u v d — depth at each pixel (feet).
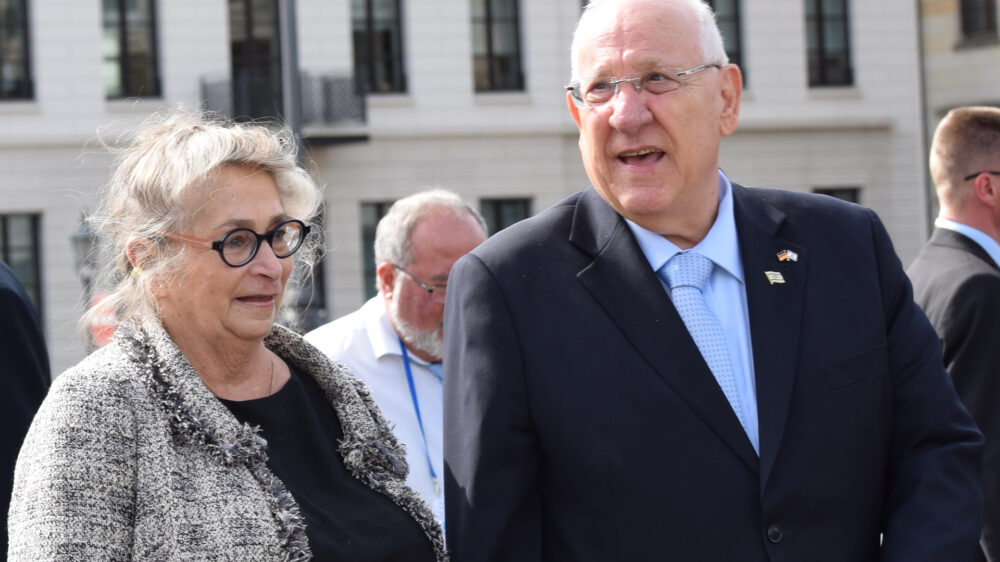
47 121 69.72
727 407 9.48
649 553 9.32
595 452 9.46
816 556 9.41
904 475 9.78
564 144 75.66
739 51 77.66
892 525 9.59
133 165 8.98
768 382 9.56
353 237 73.31
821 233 10.19
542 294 9.90
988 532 13.38
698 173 9.77
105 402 8.41
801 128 78.02
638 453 9.42
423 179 74.02
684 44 9.66
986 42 69.77
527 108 75.00
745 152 77.41
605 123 9.66
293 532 8.55
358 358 13.61
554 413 9.61
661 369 9.56
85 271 26.00
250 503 8.54
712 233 10.03
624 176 9.70
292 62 42.63
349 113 71.51
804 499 9.41
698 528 9.30
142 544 8.29
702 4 9.97
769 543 9.30
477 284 9.98
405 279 13.34
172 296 8.95
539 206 75.15
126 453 8.39
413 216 13.43
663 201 9.64
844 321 9.84
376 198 73.46
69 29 69.87
